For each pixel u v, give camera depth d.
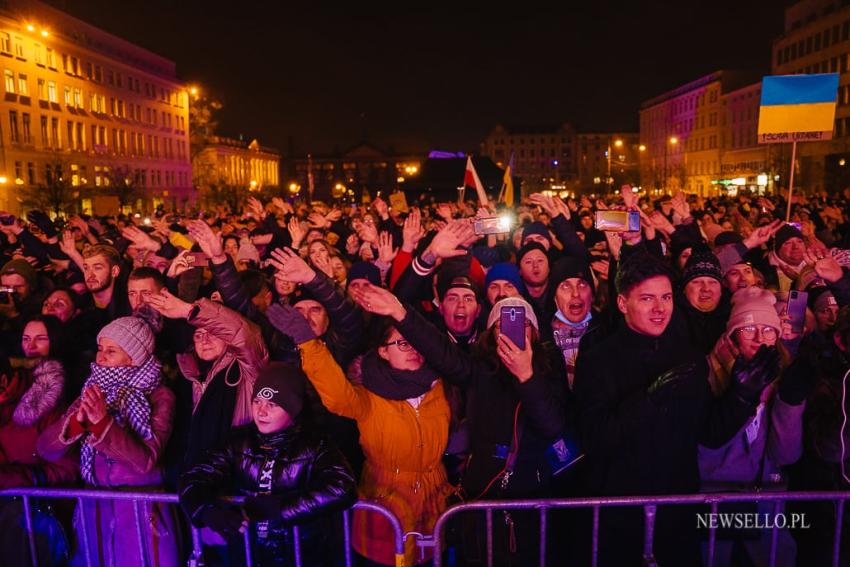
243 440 3.33
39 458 3.87
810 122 6.80
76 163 57.50
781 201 18.92
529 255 5.41
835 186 53.59
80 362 4.56
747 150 85.44
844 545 3.33
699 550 3.38
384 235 6.26
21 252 9.15
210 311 3.68
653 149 123.12
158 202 72.19
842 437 3.34
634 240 5.36
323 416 4.08
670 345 3.35
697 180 101.62
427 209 17.09
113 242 9.59
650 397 3.10
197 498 3.12
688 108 105.62
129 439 3.54
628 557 3.25
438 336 3.45
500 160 179.25
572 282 4.73
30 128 52.09
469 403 3.55
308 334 3.33
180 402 4.20
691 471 3.29
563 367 3.75
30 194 45.75
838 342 3.57
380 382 3.54
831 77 6.74
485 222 5.05
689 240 7.07
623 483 3.26
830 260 4.26
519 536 3.47
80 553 3.80
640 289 3.27
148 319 4.68
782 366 3.45
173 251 7.93
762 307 3.45
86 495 3.46
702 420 3.25
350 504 3.14
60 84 56.34
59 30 56.78
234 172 98.38
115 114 65.25
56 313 5.44
